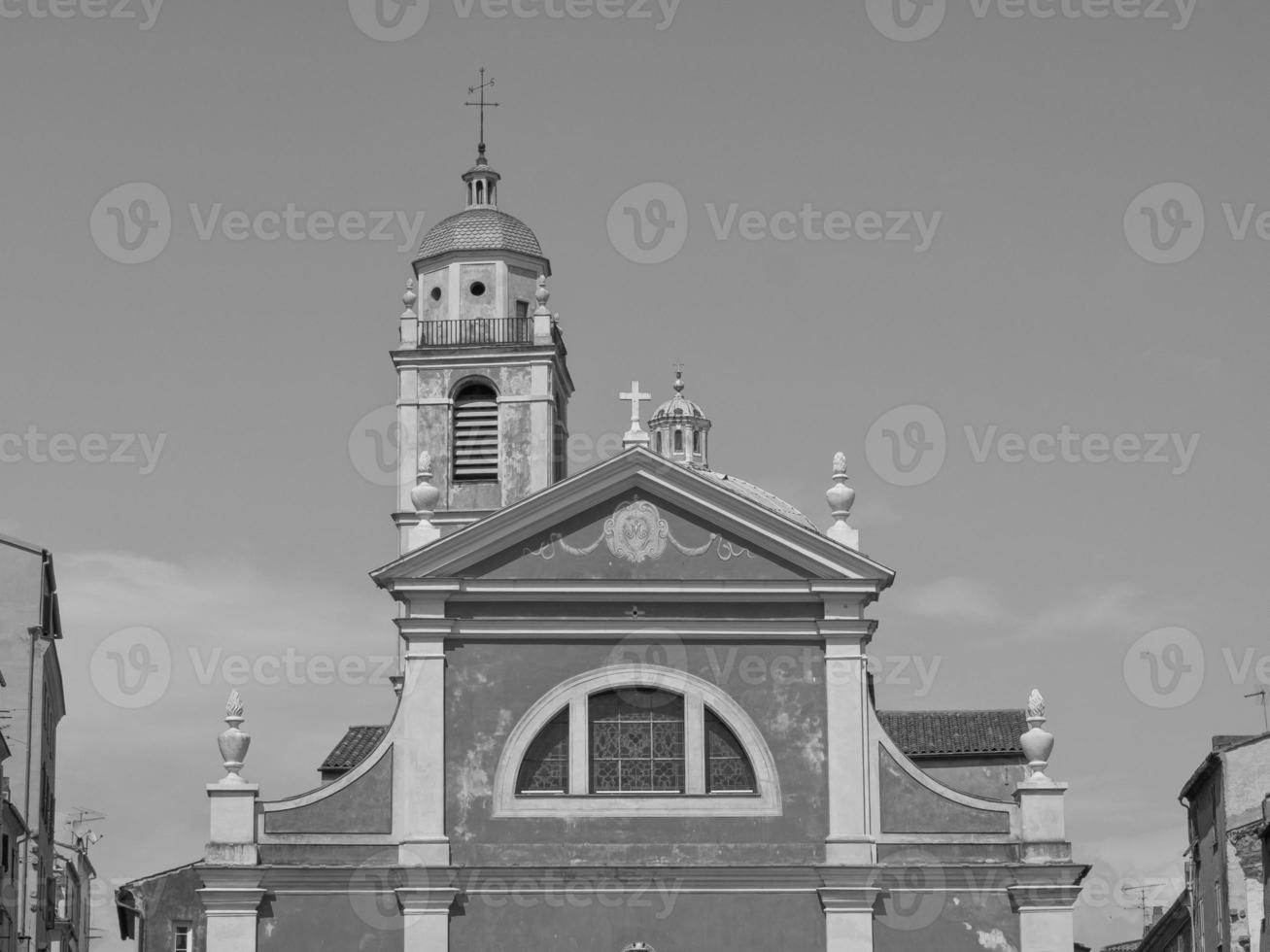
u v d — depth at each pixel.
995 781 58.16
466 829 44.44
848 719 44.94
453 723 44.94
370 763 44.66
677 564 45.44
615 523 45.56
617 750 45.22
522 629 45.22
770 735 45.03
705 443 69.00
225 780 44.25
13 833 57.72
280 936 43.66
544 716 44.97
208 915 43.62
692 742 45.03
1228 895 55.16
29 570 62.53
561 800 44.56
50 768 68.81
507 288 67.06
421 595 45.28
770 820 44.59
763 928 44.09
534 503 45.38
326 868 43.88
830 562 45.38
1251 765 56.00
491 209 68.50
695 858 44.41
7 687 61.69
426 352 65.50
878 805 44.78
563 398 68.69
